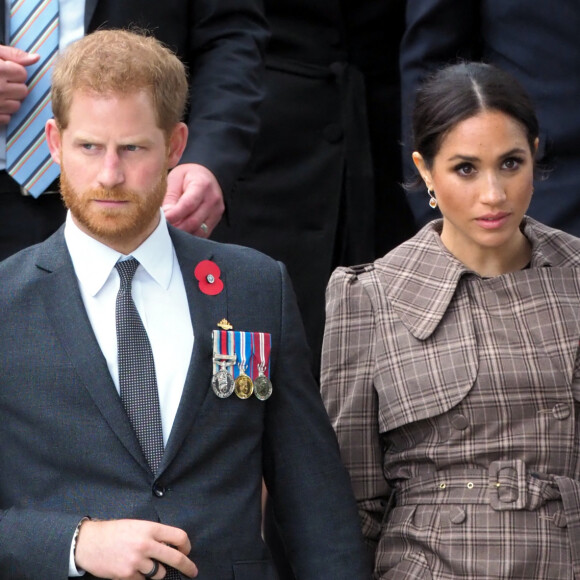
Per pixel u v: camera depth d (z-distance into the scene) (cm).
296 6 2128
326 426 1464
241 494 1387
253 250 1482
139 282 1405
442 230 1622
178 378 1384
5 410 1366
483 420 1493
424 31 2041
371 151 2222
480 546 1460
